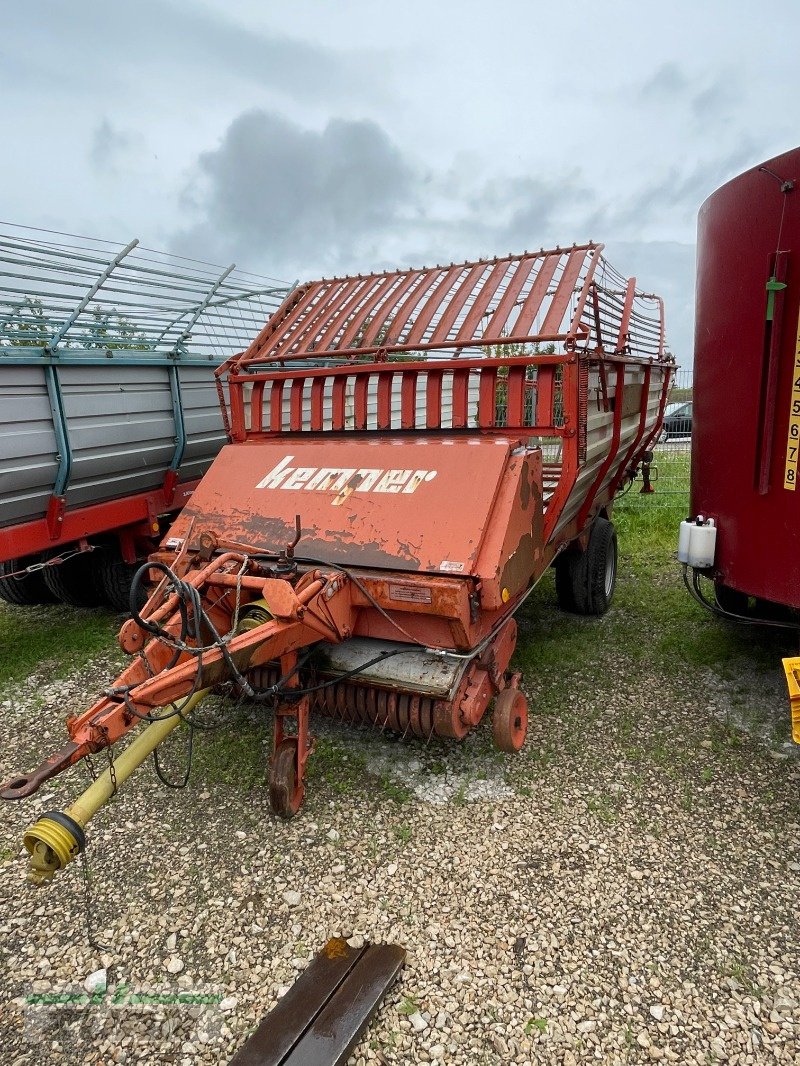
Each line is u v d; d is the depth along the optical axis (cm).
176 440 658
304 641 327
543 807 360
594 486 514
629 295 527
